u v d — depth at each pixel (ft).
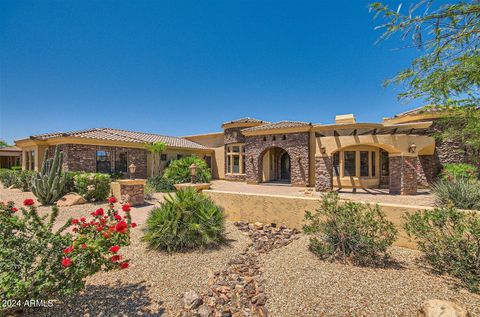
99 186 44.83
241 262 19.77
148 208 41.06
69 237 12.17
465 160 55.88
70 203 40.81
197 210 23.93
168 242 21.56
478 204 31.12
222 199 33.58
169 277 16.92
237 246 23.36
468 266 14.23
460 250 15.01
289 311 12.68
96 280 16.12
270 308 13.28
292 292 14.34
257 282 16.39
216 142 100.63
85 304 13.19
